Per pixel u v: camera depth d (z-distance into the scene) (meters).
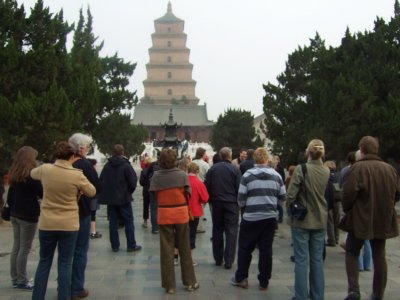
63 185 6.91
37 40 18.08
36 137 16.64
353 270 7.36
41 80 17.14
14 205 7.98
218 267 10.02
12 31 17.23
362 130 21.78
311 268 7.43
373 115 21.20
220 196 9.91
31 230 8.08
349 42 25.41
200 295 7.87
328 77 25.94
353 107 22.25
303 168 7.40
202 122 116.75
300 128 27.20
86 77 20.09
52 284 8.51
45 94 16.08
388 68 22.62
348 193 7.19
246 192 8.20
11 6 17.42
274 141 30.72
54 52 17.48
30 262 10.34
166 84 120.50
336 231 12.67
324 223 7.30
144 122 114.69
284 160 28.33
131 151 49.53
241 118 73.75
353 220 7.25
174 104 119.69
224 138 72.81
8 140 15.60
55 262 10.32
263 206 8.09
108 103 23.00
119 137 36.19
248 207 8.16
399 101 21.30
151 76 120.62
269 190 8.15
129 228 11.68
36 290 6.91
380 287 7.38
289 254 11.62
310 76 30.42
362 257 9.63
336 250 12.03
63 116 16.27
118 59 31.66
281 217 17.17
